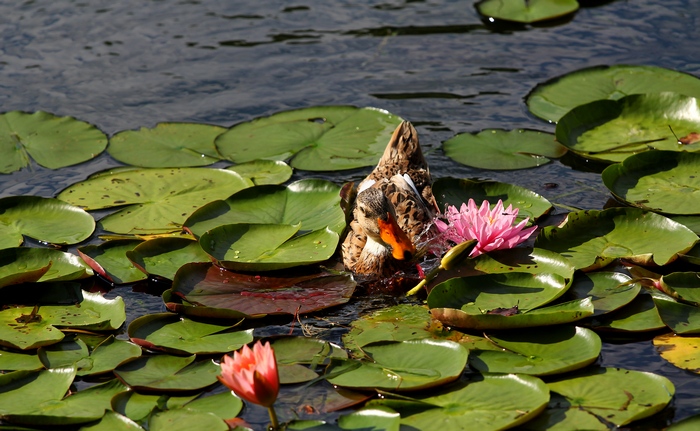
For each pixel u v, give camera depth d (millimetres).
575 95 10000
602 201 8320
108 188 8641
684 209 7711
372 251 7988
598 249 7316
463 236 7422
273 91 10734
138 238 7812
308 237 7727
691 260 6922
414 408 5520
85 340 6547
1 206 8219
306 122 9938
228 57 11438
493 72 10859
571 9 12039
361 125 9852
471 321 6289
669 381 5586
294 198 8391
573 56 11008
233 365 5184
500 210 7430
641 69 10266
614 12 12000
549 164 9055
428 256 8156
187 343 6367
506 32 11758
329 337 6555
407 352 6062
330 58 11383
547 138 9445
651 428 5312
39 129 9781
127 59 11391
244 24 12266
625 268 7176
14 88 10727
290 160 9234
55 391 5848
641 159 8422
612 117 9508
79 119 10125
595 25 11719
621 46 11109
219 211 8172
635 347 6188
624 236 7441
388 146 9258
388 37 11828
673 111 9297
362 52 11484
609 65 10484
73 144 9500
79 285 7129
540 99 10039
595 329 6352
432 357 5961
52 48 11602
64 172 9109
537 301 6578
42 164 9078
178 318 6738
